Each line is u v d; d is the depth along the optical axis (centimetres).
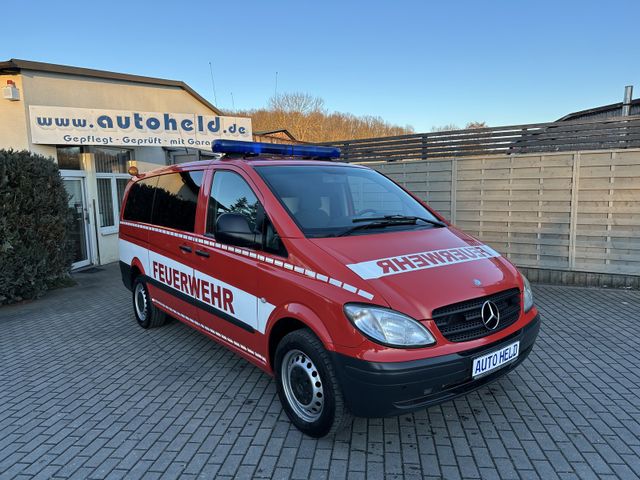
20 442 324
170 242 466
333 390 284
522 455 292
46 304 731
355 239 323
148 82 1141
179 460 296
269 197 344
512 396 368
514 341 301
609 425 324
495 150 785
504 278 312
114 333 566
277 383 333
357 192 405
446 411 347
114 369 450
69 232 850
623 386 382
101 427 340
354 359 266
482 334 285
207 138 1119
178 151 1308
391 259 300
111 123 991
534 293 686
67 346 524
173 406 369
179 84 1218
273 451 303
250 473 280
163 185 506
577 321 552
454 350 270
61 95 970
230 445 311
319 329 284
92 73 1016
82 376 436
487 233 793
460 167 806
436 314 270
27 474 287
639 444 301
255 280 340
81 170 1030
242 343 370
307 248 308
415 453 296
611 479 268
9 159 709
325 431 299
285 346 316
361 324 265
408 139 873
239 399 379
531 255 758
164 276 488
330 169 414
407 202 428
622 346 470
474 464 284
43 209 771
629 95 1045
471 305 284
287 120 4509
